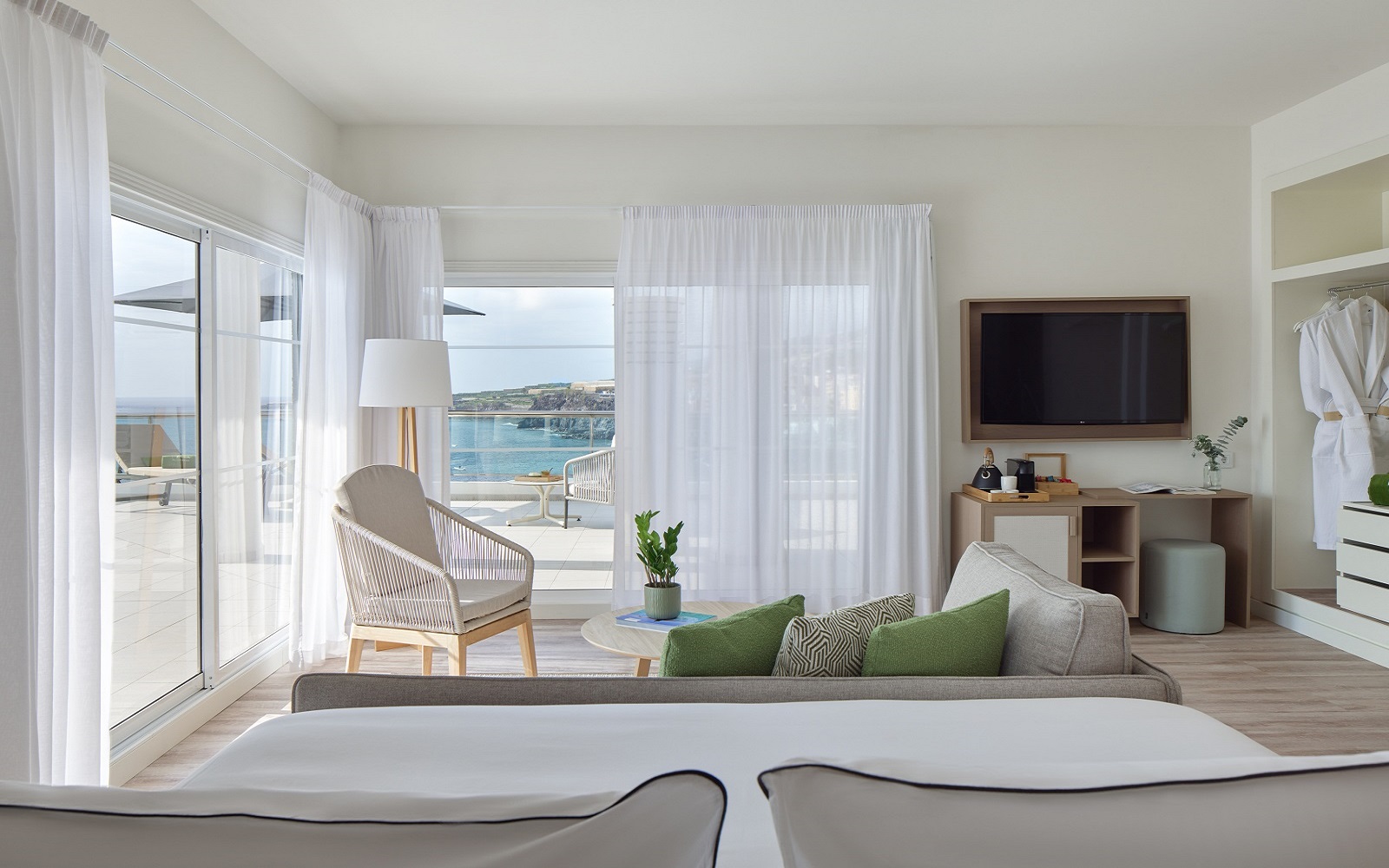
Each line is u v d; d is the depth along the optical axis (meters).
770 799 0.67
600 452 5.14
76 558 2.32
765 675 1.74
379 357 3.95
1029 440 5.00
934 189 5.02
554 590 5.12
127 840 0.63
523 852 0.62
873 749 1.34
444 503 4.90
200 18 3.39
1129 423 4.99
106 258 2.45
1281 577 4.93
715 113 4.78
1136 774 0.70
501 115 4.79
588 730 1.40
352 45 3.82
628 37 3.79
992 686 1.60
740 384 4.84
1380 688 3.77
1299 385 4.93
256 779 1.24
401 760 1.30
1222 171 5.06
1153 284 5.06
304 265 4.03
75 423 2.32
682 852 0.64
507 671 4.08
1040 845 0.65
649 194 4.99
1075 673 1.69
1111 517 4.93
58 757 2.24
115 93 2.79
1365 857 0.67
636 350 4.82
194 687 3.40
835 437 4.85
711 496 4.84
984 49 3.93
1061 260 5.05
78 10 2.35
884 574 4.86
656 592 3.14
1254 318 5.06
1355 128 4.32
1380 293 4.80
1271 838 0.67
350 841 0.63
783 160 5.00
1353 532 4.35
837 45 3.88
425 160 4.97
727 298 4.84
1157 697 1.60
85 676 2.34
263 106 3.97
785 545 4.84
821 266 4.85
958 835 0.66
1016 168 5.03
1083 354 5.00
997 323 4.99
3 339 2.00
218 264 3.55
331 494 4.28
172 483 3.23
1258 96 4.56
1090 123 5.00
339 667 4.14
